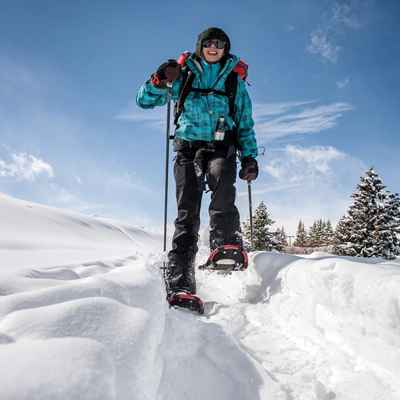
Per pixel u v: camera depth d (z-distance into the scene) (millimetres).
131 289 1011
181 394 795
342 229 18016
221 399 817
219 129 1810
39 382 456
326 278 1099
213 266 1740
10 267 1695
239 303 1598
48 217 7340
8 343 571
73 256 2521
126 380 561
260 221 18438
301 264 1358
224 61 1941
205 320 1303
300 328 1147
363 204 16844
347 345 951
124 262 2500
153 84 1827
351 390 809
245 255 1658
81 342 551
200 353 992
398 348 811
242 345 1105
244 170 1916
